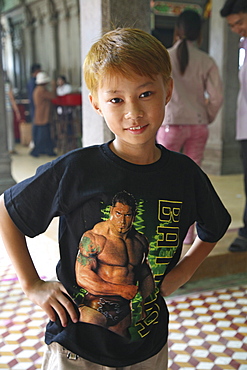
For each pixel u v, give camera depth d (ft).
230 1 10.95
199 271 11.37
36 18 41.50
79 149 3.97
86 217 3.87
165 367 4.45
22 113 42.19
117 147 3.95
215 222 4.53
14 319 9.59
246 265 11.94
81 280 3.93
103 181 3.83
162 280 4.36
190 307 10.12
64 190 3.83
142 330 4.02
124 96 3.57
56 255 10.76
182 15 11.41
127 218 3.86
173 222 4.04
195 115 11.62
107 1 9.09
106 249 3.87
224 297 10.62
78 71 35.88
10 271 11.93
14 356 8.16
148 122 3.66
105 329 3.93
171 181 4.01
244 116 11.55
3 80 18.25
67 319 3.93
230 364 7.97
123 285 3.92
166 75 3.72
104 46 3.63
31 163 27.91
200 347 8.52
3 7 47.42
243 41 11.76
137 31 3.69
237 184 21.21
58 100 30.73
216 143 23.95
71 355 3.89
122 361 3.92
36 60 43.29
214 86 11.72
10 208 3.86
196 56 11.58
